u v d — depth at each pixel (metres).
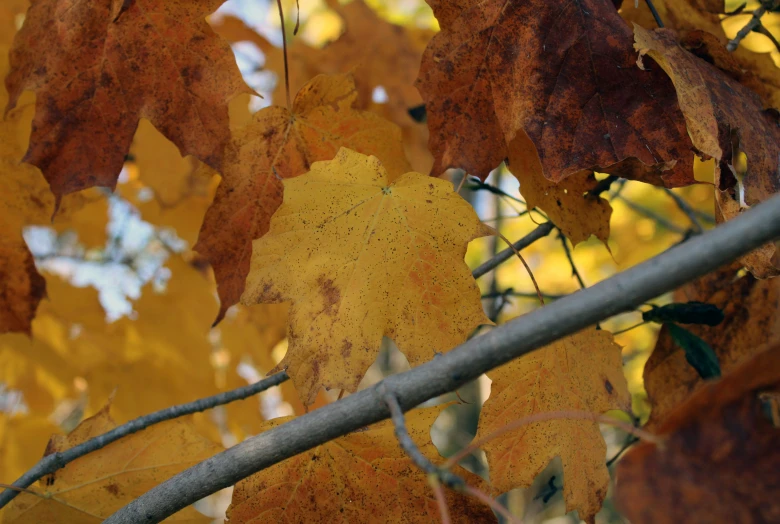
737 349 0.59
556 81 0.52
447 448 1.43
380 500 0.53
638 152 0.52
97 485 0.56
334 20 1.04
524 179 0.57
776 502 0.44
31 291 0.61
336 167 0.53
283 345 1.06
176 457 0.57
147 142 0.74
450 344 0.51
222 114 0.56
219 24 0.79
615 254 1.07
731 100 0.53
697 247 0.43
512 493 1.23
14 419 0.77
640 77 0.52
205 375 0.83
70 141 0.56
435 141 0.55
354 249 0.52
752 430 0.44
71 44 0.55
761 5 0.61
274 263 0.52
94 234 0.84
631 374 1.03
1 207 0.61
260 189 0.56
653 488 0.44
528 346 0.45
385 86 0.77
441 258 0.52
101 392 0.80
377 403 0.46
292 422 0.48
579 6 0.53
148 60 0.55
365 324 0.51
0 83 0.66
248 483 0.53
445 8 0.54
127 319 0.83
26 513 0.56
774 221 0.43
